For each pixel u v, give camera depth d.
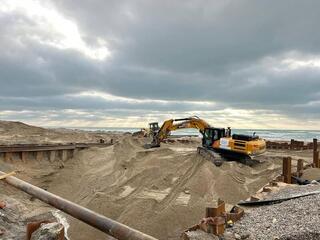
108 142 35.41
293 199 8.29
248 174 18.06
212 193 14.90
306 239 5.84
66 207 3.90
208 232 6.50
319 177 13.48
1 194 15.90
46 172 23.67
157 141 27.81
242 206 8.59
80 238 12.30
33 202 16.52
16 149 23.14
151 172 19.62
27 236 4.87
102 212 14.89
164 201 14.66
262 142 21.03
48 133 41.88
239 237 6.30
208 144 21.88
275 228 6.46
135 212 13.79
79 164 26.72
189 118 25.00
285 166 12.84
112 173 22.59
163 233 11.95
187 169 19.52
